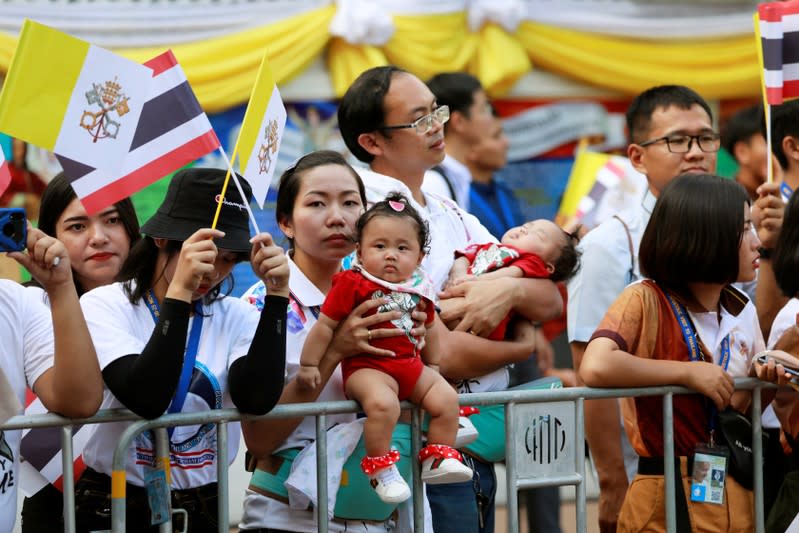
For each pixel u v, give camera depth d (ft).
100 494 37.22
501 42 82.74
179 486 37.40
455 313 43.29
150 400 34.50
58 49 33.55
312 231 39.45
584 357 42.24
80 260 44.68
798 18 48.47
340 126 47.85
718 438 42.39
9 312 36.22
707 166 52.13
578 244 53.93
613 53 85.87
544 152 86.63
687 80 87.35
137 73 34.96
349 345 37.93
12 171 71.87
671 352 42.42
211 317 38.11
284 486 39.19
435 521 43.04
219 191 37.65
